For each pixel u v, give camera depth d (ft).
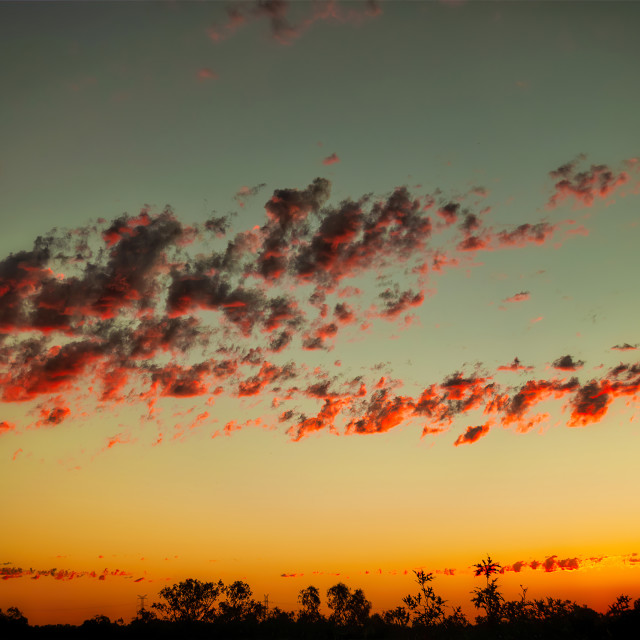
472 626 188.96
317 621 372.79
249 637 369.91
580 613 169.58
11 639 333.83
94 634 349.61
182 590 371.15
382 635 235.40
